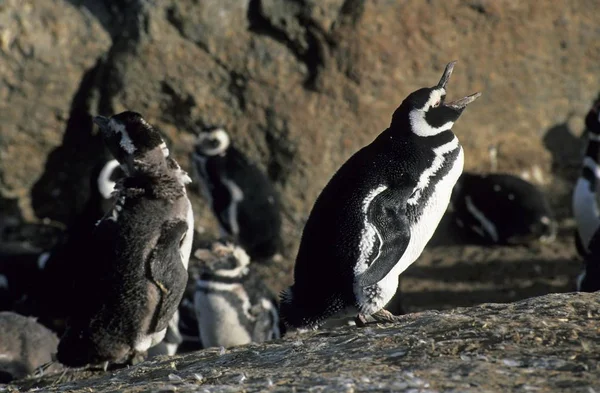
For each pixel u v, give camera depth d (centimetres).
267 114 2103
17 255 1772
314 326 1062
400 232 1045
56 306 1636
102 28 2084
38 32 2058
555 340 873
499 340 888
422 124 1100
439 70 2136
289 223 2148
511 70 2211
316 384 836
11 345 1281
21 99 2091
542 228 2020
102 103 2102
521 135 2280
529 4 2153
